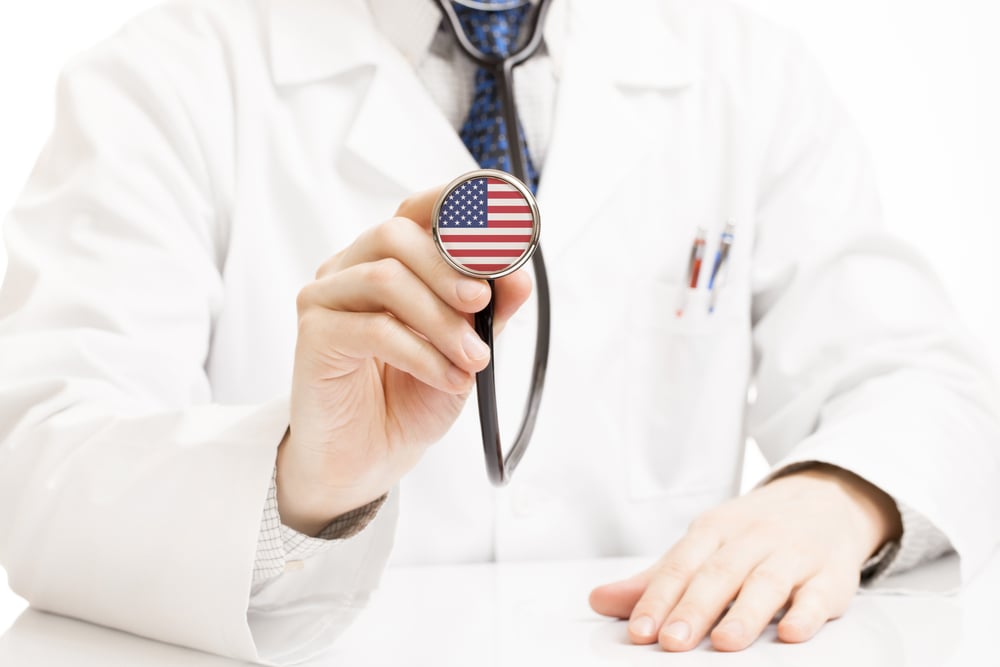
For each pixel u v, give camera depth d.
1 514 0.93
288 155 1.28
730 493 1.39
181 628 0.80
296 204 1.28
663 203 1.39
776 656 0.73
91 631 0.86
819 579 0.84
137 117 1.25
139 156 1.22
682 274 1.39
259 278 1.26
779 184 1.46
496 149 1.30
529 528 1.26
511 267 0.67
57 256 1.16
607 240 1.35
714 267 1.38
